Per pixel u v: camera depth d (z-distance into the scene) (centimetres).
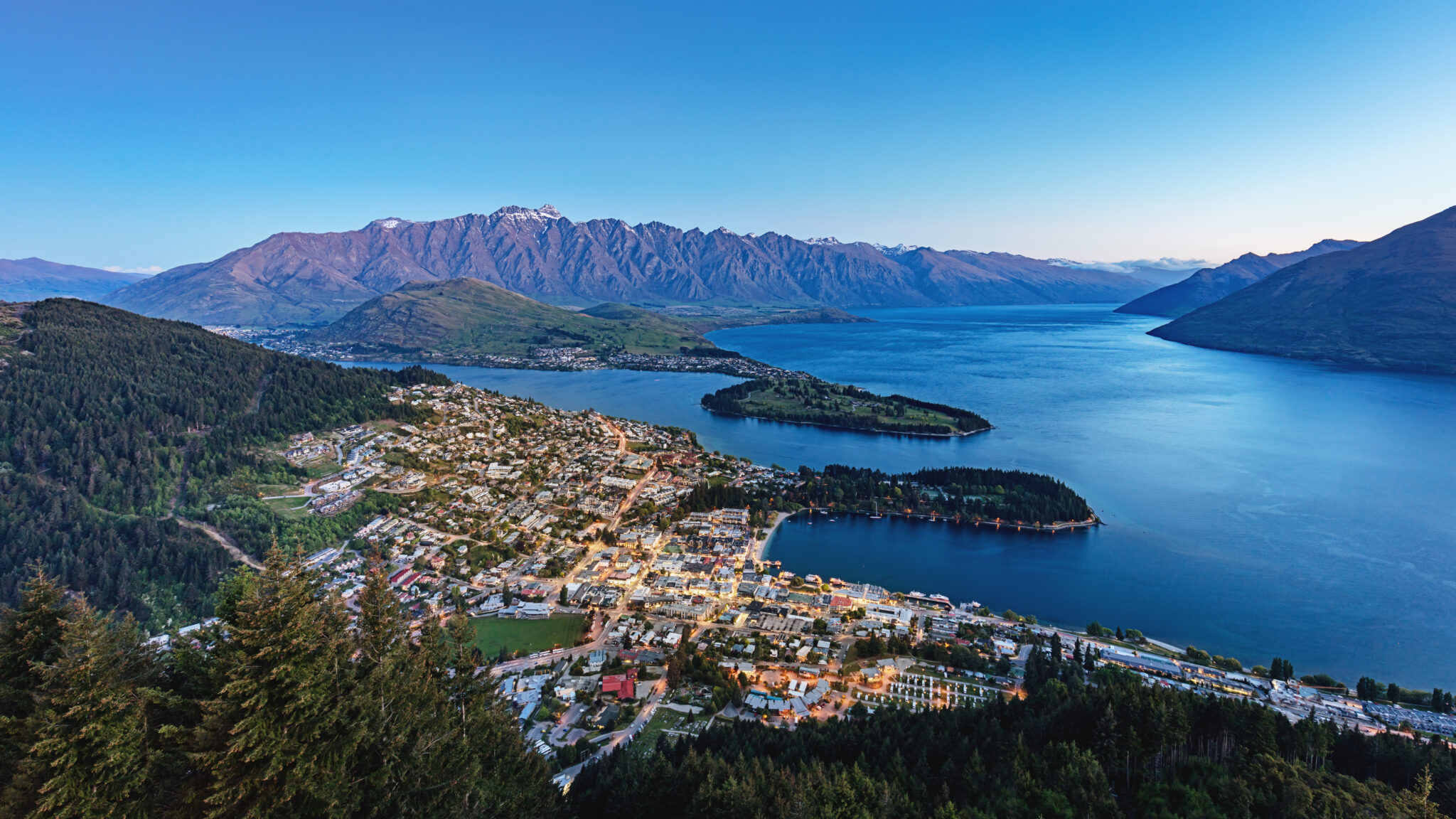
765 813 7250
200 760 4616
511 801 6228
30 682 4706
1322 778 7894
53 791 4338
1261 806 7562
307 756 4800
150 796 4662
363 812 5178
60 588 5072
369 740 5159
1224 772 8156
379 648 5647
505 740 6950
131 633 4966
